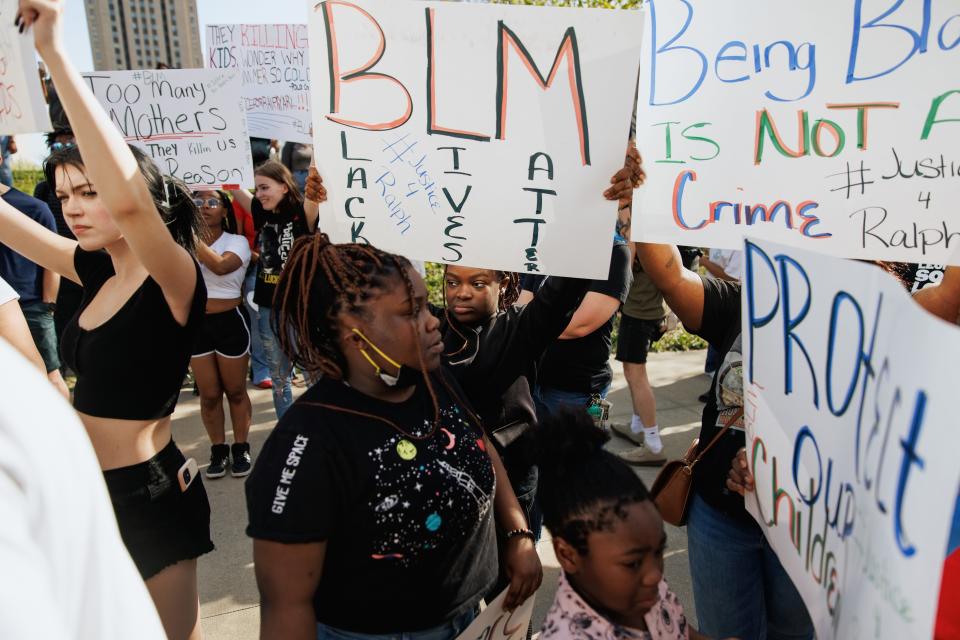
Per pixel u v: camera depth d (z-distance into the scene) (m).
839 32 1.74
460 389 1.81
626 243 3.04
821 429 1.18
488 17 1.88
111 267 2.05
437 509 1.41
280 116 5.16
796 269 1.25
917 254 1.78
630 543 1.27
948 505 0.73
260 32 5.06
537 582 1.71
